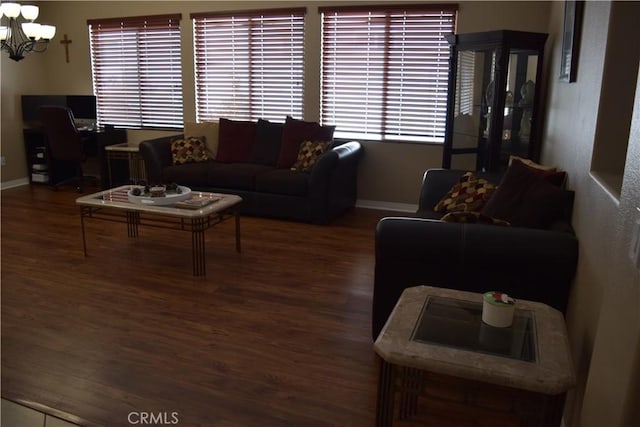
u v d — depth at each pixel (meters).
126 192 4.09
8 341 2.65
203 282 3.47
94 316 2.95
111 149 6.11
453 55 4.39
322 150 5.01
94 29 6.44
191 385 2.29
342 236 4.56
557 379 1.39
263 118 5.90
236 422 2.05
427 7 4.99
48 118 5.91
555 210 2.55
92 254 4.00
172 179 5.33
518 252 2.20
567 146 2.86
